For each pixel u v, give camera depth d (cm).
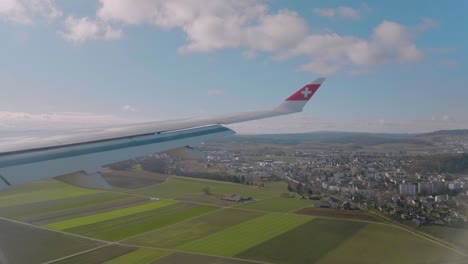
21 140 924
